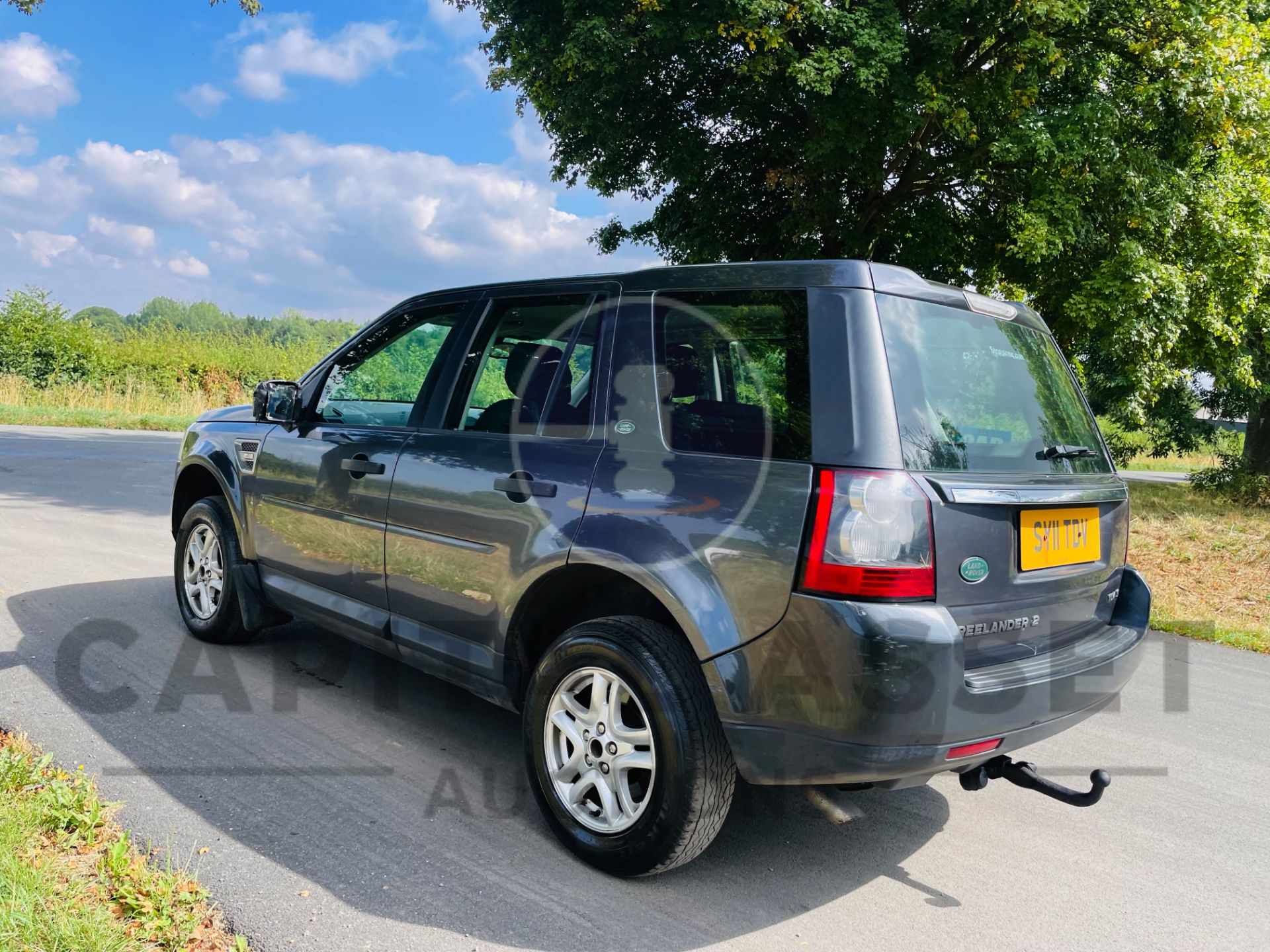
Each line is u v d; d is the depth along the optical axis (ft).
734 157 51.78
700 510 8.23
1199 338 48.57
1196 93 42.96
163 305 515.91
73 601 17.24
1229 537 39.04
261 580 14.16
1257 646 20.52
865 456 7.55
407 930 7.52
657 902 8.29
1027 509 8.50
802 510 7.61
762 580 7.73
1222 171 47.34
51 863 7.71
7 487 32.65
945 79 42.83
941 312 8.81
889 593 7.32
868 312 8.05
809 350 8.06
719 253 54.60
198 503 15.10
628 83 43.32
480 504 10.04
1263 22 49.03
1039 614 8.65
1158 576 30.04
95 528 25.61
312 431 13.08
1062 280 46.47
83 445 53.42
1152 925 8.46
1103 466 10.39
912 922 8.27
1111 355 47.37
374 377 12.54
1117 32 44.42
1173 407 77.77
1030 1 39.93
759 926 8.00
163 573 20.18
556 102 45.27
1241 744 13.65
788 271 8.52
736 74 44.78
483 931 7.59
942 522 7.61
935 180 49.24
